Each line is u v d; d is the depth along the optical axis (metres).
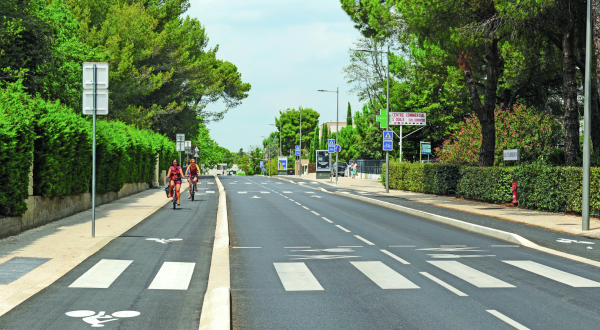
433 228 17.05
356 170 70.69
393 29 29.30
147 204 23.92
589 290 8.33
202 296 7.80
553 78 36.09
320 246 13.09
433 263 10.75
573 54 23.02
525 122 33.88
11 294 7.58
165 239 13.50
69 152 17.34
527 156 33.50
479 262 10.87
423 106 52.59
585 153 15.62
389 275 9.52
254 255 11.73
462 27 23.64
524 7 20.48
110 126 24.88
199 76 57.66
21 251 10.96
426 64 39.50
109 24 43.66
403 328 6.33
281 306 7.36
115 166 24.52
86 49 29.97
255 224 17.97
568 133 23.14
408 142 60.34
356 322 6.57
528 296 7.93
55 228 14.80
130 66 42.62
